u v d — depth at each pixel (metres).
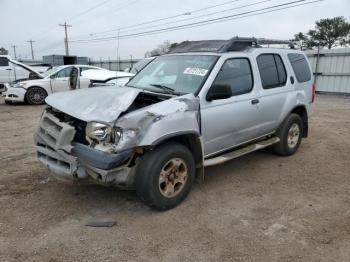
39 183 4.60
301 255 3.12
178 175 3.96
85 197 4.20
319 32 41.41
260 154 6.18
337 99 16.56
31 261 2.97
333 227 3.62
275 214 3.89
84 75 12.88
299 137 6.19
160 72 4.86
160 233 3.44
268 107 5.23
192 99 3.97
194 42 5.36
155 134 3.49
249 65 5.00
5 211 3.81
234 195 4.38
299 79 6.04
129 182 3.63
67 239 3.30
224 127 4.46
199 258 3.05
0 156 5.82
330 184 4.82
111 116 3.38
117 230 3.48
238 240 3.34
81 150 3.47
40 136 3.94
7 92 13.13
